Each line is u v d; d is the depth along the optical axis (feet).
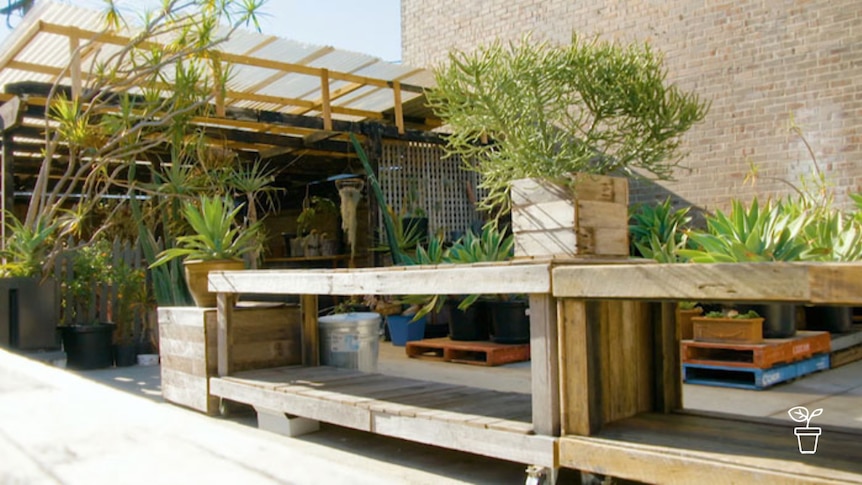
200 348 13.35
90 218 27.37
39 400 3.38
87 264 20.53
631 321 9.07
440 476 9.32
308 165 31.71
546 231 14.80
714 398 13.58
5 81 24.20
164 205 21.72
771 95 22.72
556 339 8.09
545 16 28.89
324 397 10.65
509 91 17.78
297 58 25.00
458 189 29.53
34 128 23.95
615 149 23.44
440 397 10.48
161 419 2.98
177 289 19.20
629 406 8.91
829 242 17.31
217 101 22.75
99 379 17.88
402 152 28.02
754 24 23.08
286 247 31.65
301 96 28.07
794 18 22.21
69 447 2.54
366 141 27.12
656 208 23.20
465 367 18.29
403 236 26.12
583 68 18.02
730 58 23.63
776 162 22.58
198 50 20.71
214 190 22.95
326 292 10.73
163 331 14.69
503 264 8.45
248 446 2.52
